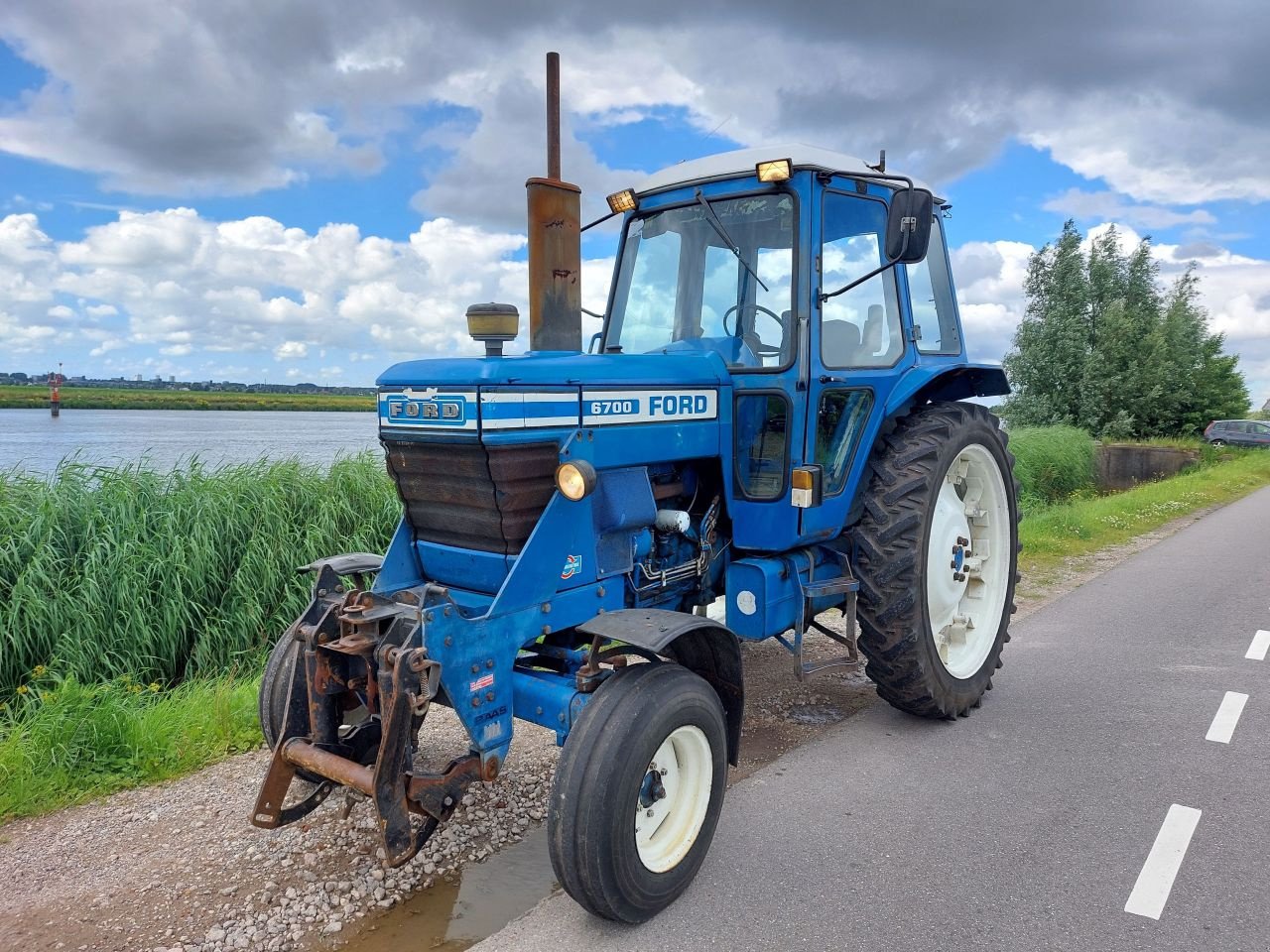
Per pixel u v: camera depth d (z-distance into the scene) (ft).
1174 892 9.63
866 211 13.85
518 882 10.02
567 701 9.45
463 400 9.78
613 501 10.89
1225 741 13.84
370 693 9.20
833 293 12.69
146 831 11.06
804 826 11.17
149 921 9.18
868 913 9.28
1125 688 16.43
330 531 22.70
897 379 14.11
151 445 30.09
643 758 8.84
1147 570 28.04
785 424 12.33
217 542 21.18
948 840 10.80
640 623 9.34
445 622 8.97
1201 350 98.84
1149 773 12.69
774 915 9.25
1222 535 35.96
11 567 19.03
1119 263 98.48
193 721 14.01
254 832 11.00
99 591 18.90
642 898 8.96
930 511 13.55
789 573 12.73
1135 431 96.53
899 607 13.23
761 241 12.91
